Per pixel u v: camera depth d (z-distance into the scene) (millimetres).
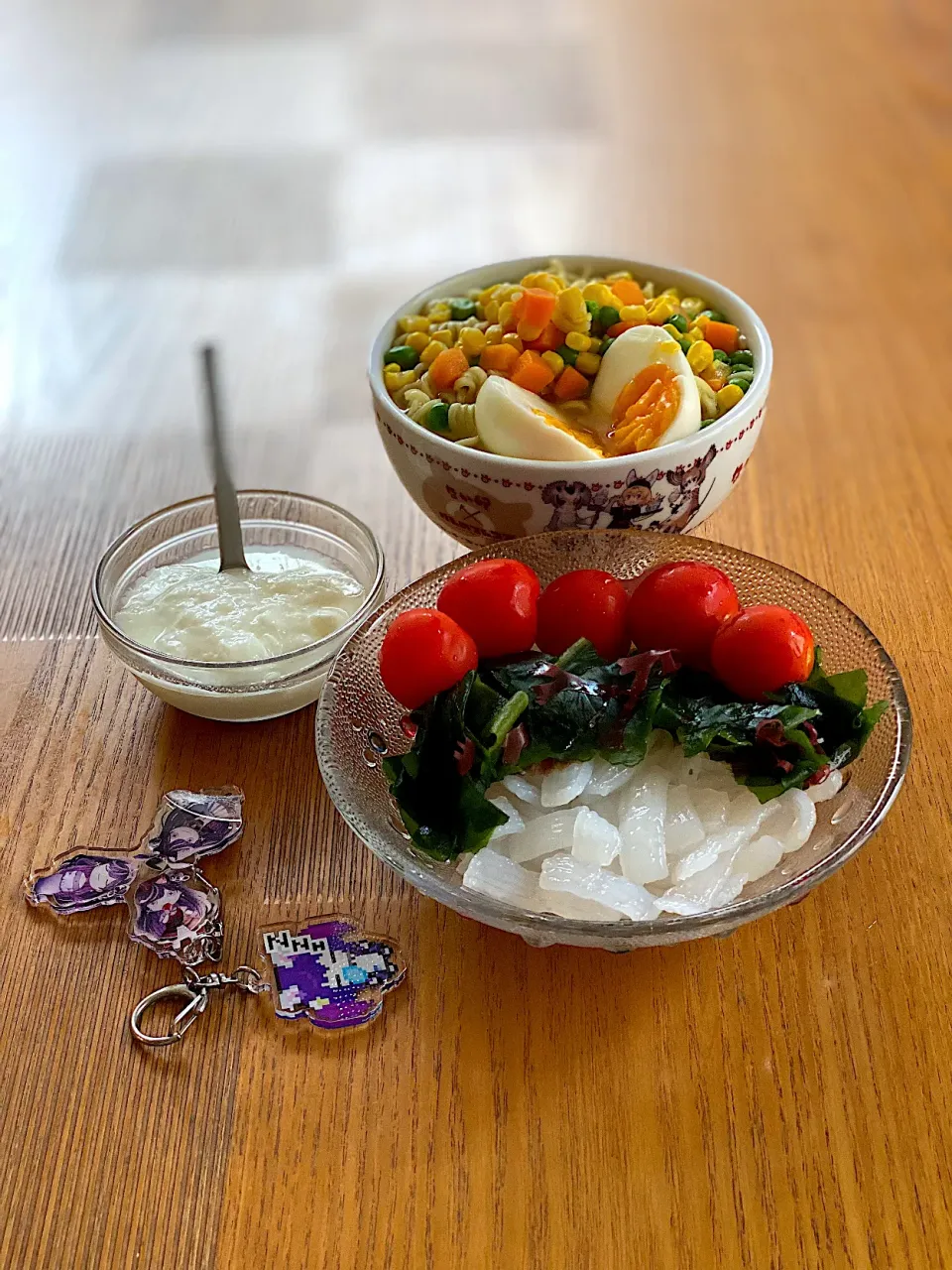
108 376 629
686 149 809
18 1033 343
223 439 430
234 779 412
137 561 457
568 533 410
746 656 356
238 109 889
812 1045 332
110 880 376
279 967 355
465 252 718
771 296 655
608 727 348
